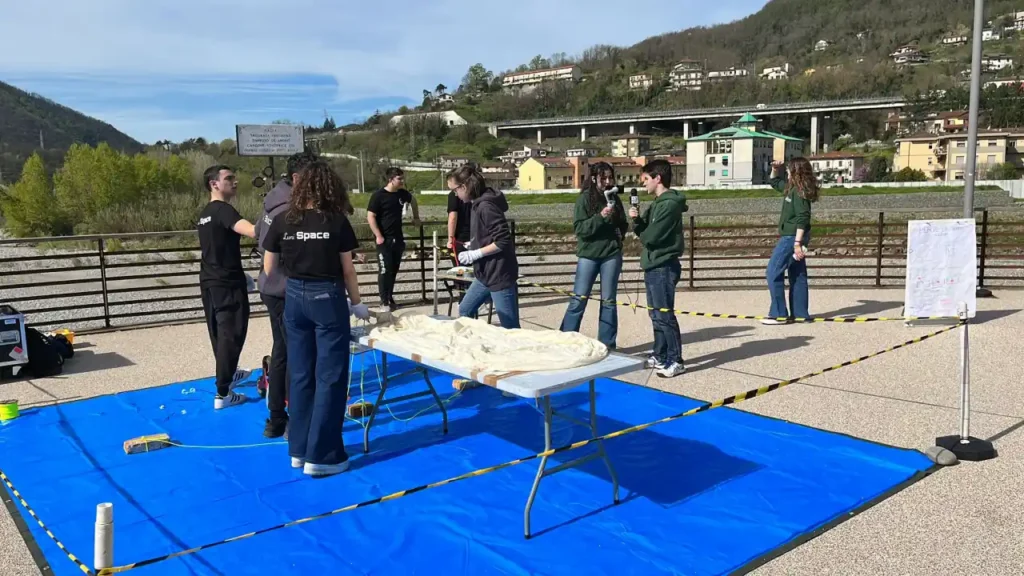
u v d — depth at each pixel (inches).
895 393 228.2
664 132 5147.6
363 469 176.1
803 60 7017.7
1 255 800.9
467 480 167.6
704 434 194.9
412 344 163.2
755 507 151.2
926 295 198.7
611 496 157.5
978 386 233.0
